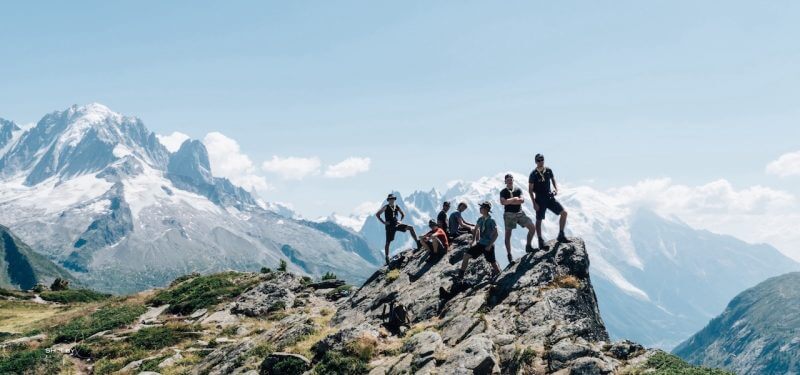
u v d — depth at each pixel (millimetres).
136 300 51844
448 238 30156
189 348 31906
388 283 28609
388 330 23359
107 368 29094
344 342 21500
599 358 17156
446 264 27172
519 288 21734
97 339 35125
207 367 24844
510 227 24125
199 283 52562
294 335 25016
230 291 46906
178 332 35469
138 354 31109
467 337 19828
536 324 19469
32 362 29781
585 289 21609
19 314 56594
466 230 30078
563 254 22781
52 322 45781
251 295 44250
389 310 25297
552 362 17297
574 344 17750
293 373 20734
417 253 30938
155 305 48094
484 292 22594
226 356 25031
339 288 45938
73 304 66812
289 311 41031
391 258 32219
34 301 69500
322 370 20062
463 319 20797
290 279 48500
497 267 23891
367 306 27281
